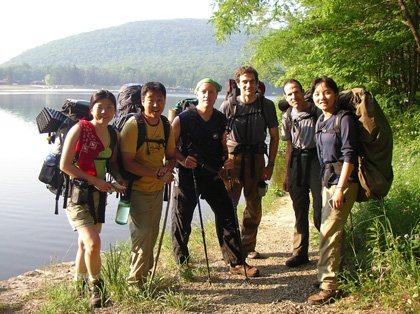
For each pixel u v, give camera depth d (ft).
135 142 13.10
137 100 14.46
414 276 11.94
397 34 32.04
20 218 27.94
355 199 12.74
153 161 13.43
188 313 12.55
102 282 13.05
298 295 13.52
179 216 15.33
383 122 12.18
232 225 15.20
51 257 20.97
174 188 15.31
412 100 37.78
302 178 15.39
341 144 12.45
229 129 15.40
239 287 14.30
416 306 11.21
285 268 15.85
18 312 12.98
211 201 15.23
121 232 25.27
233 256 15.28
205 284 14.60
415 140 31.01
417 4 31.30
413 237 13.37
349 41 33.12
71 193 12.59
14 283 15.51
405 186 17.83
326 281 12.82
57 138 13.17
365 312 11.75
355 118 12.33
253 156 15.78
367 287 12.42
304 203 15.71
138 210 13.48
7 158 51.98
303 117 15.23
